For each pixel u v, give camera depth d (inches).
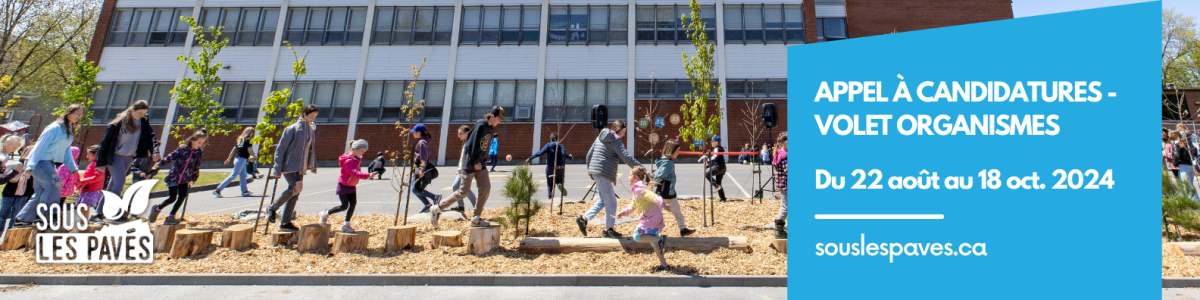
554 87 914.7
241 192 435.5
